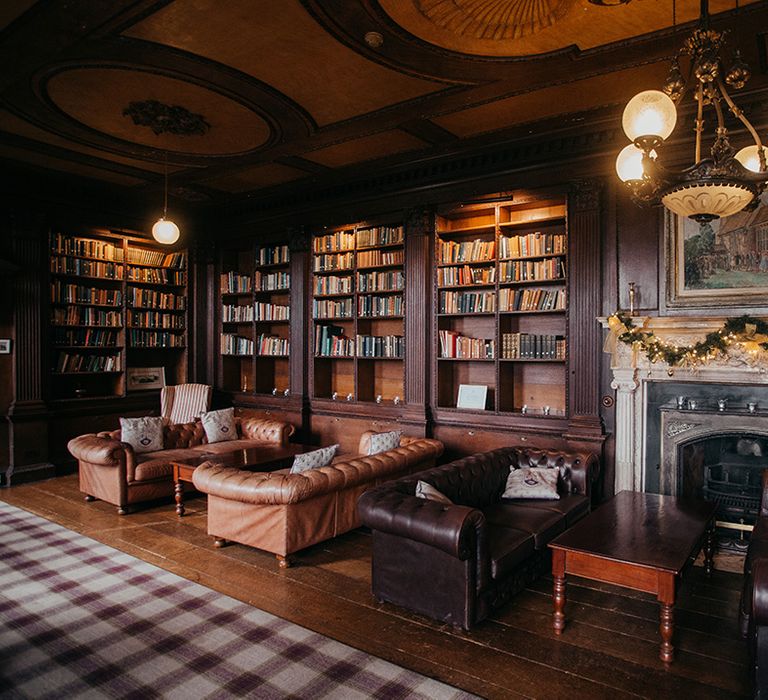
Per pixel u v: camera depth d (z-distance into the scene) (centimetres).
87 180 716
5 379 691
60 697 270
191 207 845
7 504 596
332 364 805
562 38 381
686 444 512
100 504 600
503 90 462
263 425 725
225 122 530
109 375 830
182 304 889
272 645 319
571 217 571
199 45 393
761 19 354
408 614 361
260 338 848
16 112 512
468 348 651
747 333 457
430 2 341
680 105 479
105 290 794
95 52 402
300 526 443
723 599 391
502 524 407
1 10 345
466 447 643
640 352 524
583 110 504
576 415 564
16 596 378
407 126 540
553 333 620
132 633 330
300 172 680
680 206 289
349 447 738
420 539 341
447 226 687
